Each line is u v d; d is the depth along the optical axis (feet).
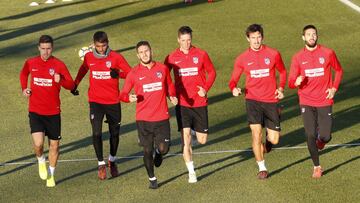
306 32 95.55
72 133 126.21
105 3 253.03
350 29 205.57
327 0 239.09
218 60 177.47
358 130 120.67
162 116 93.71
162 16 227.40
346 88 150.71
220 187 94.58
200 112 98.68
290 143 114.42
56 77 94.43
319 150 109.19
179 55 98.22
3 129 130.00
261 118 97.45
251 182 95.96
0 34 216.74
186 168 103.96
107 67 99.45
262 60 96.58
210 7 236.22
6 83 163.63
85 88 155.63
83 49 181.47
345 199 87.86
